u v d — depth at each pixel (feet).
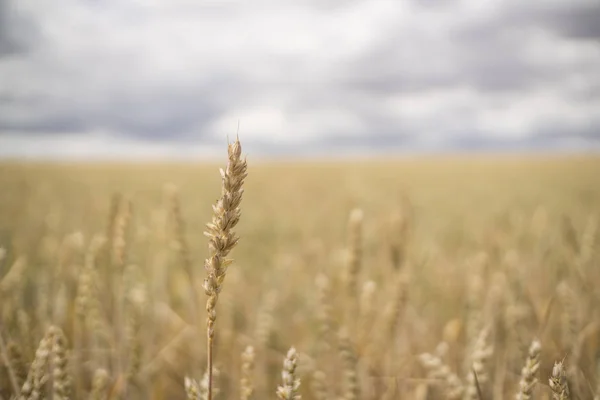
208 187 72.84
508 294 12.44
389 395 10.89
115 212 10.89
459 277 18.43
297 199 61.00
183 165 172.65
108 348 11.26
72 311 11.43
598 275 13.35
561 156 211.82
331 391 11.02
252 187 84.38
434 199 64.59
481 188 82.38
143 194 52.08
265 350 12.49
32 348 9.73
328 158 277.85
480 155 270.46
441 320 15.06
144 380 11.44
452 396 8.82
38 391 6.90
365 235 19.49
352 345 9.91
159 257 17.03
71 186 62.44
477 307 13.16
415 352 12.84
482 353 8.42
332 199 52.39
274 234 35.68
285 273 21.59
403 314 11.53
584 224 20.08
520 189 73.26
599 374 8.97
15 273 12.07
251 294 18.62
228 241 4.51
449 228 37.09
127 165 167.02
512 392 10.00
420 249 22.27
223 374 11.95
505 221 23.93
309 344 13.67
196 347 12.55
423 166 175.32
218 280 4.54
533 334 11.42
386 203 44.50
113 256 10.85
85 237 17.70
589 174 80.18
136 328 10.78
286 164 202.90
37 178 56.34
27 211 33.45
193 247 26.66
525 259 17.65
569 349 10.18
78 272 12.32
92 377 10.73
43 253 17.92
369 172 139.85
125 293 11.29
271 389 11.94
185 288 15.81
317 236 31.53
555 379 6.02
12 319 10.53
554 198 51.01
